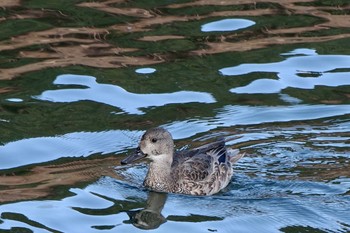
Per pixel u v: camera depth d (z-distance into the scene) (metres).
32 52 23.39
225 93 21.58
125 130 20.03
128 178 18.61
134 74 22.39
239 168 18.86
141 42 23.92
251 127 20.22
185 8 25.95
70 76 22.27
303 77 22.30
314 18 25.34
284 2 26.31
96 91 21.64
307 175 18.41
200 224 16.73
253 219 16.91
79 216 16.88
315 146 19.41
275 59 23.14
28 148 19.27
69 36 24.25
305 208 17.20
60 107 20.92
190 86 21.86
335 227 16.52
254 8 25.98
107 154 19.27
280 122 20.41
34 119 20.39
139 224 16.66
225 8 25.95
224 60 23.09
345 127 20.12
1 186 17.86
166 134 18.39
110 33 24.41
